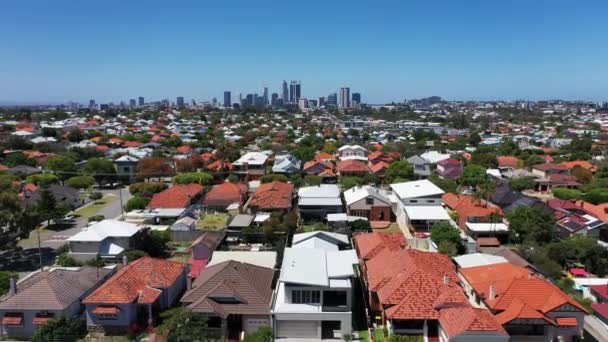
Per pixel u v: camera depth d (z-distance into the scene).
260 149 131.88
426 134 167.12
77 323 33.44
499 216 57.59
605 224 54.34
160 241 51.88
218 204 69.44
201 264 45.03
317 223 60.59
